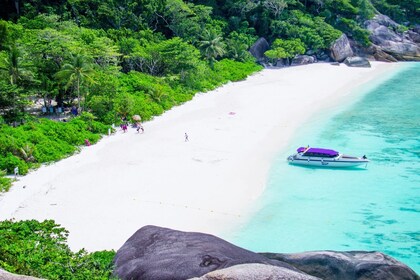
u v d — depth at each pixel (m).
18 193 32.88
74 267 16.17
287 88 74.19
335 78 83.88
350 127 52.81
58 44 52.84
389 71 92.38
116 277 13.82
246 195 34.09
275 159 41.91
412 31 116.31
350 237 28.66
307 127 52.50
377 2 120.19
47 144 40.81
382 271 14.68
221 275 9.59
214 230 28.98
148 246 14.80
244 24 97.31
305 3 109.19
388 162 41.69
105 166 38.88
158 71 71.12
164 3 82.81
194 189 34.75
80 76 50.66
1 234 19.52
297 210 32.00
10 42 54.75
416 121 55.47
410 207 32.78
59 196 32.75
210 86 71.38
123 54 68.44
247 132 50.06
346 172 39.25
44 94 50.53
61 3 79.94
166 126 51.59
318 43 97.75
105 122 49.88
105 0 80.38
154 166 39.12
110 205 31.59
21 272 15.47
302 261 15.34
